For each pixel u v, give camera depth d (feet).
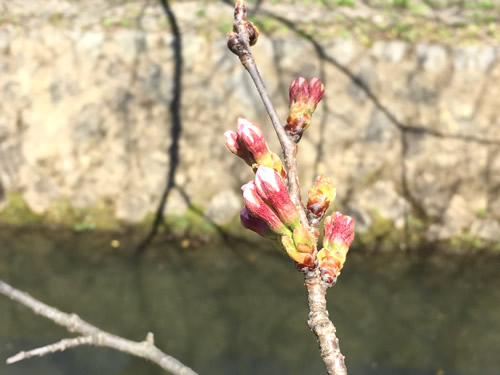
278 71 17.33
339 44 17.21
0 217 18.07
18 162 18.07
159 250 17.31
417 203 17.37
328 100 17.34
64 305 15.05
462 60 16.94
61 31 17.72
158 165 17.90
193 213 17.80
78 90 17.80
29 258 16.84
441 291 15.89
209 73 17.48
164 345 13.80
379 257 17.11
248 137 2.88
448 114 17.12
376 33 17.51
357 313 15.08
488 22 17.90
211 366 13.21
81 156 17.99
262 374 12.98
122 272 16.39
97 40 17.60
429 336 14.28
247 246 17.46
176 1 18.78
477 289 15.98
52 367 12.86
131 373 12.73
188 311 14.98
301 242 2.61
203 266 16.70
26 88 17.89
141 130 17.83
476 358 13.70
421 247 17.35
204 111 17.62
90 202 18.07
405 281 16.28
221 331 14.30
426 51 17.04
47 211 18.08
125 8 18.56
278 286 15.98
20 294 3.40
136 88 17.70
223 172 17.76
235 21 2.98
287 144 2.92
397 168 17.34
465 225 17.28
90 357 13.20
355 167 17.43
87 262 16.78
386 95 17.24
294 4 18.63
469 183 17.20
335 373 2.43
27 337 13.87
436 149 17.21
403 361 13.48
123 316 14.74
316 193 3.01
